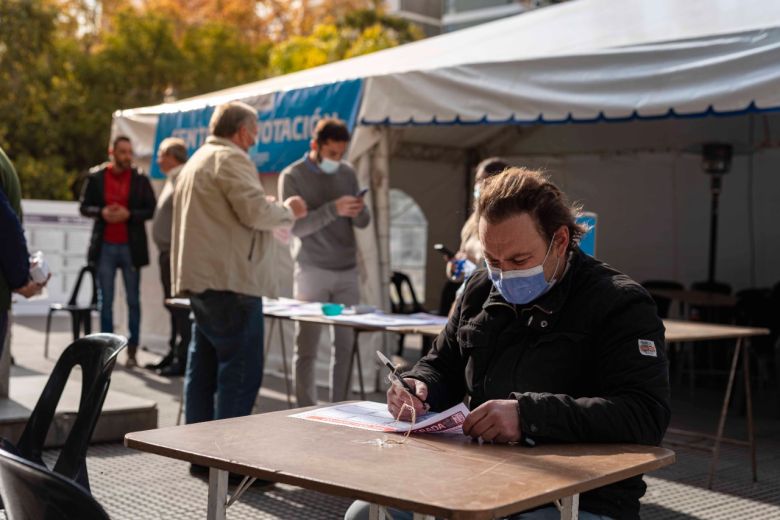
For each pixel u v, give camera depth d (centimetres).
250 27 3584
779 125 983
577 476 186
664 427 224
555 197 235
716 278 1065
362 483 176
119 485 464
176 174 782
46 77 2489
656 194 1095
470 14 3008
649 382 225
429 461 196
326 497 452
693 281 1077
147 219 862
